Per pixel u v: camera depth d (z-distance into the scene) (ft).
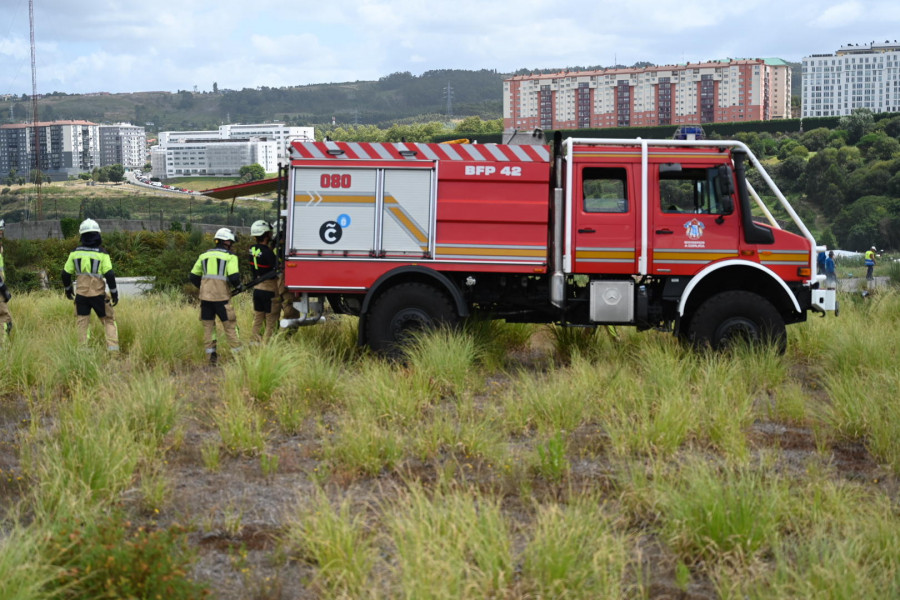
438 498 15.55
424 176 30.63
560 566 12.81
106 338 32.17
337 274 30.91
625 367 27.14
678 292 30.68
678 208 30.48
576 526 14.10
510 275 31.68
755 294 29.94
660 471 17.31
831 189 342.44
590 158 30.25
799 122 505.66
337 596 12.60
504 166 30.42
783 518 15.34
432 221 30.63
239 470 18.93
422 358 27.04
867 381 24.48
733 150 30.22
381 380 23.70
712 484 15.24
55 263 82.43
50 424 22.20
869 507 15.87
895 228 296.71
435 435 20.02
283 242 32.22
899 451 19.21
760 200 31.01
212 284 31.76
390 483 17.80
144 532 13.83
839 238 312.50
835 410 22.40
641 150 30.27
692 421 21.07
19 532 13.65
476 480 18.03
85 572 12.48
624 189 30.42
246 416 21.39
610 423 21.52
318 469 18.49
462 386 25.58
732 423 20.76
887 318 39.22
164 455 19.58
